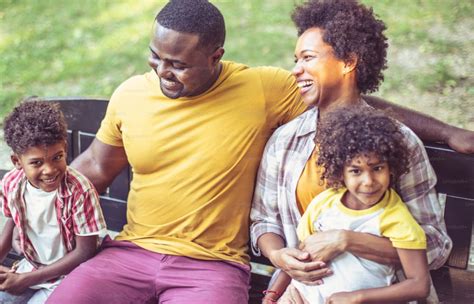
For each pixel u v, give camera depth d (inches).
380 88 225.1
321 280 101.0
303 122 108.8
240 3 286.4
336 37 103.0
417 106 216.4
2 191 114.2
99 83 246.2
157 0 298.7
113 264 113.7
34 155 107.3
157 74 110.1
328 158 97.2
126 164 123.1
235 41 260.2
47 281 115.6
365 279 98.8
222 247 113.7
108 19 287.9
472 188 111.0
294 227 110.0
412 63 237.3
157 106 114.0
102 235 128.4
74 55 264.7
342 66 104.5
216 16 108.5
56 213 112.6
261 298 122.2
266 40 259.3
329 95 106.0
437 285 115.6
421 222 103.7
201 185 112.5
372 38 105.0
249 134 112.2
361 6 105.7
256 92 113.0
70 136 132.3
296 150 108.2
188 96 112.2
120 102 116.4
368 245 98.0
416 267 97.0
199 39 106.8
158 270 112.9
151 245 114.7
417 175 102.7
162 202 114.5
